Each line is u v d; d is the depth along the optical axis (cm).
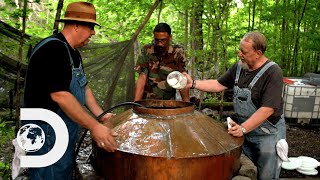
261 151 276
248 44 249
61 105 196
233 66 288
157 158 184
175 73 248
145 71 358
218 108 617
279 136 273
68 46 208
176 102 246
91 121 197
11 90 390
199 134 205
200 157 187
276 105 244
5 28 379
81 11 207
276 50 739
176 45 358
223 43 613
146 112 215
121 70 438
